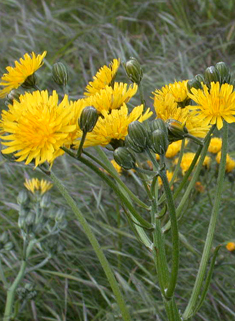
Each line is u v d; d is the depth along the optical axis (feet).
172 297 0.84
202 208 1.60
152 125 0.78
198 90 0.83
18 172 1.85
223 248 1.49
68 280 1.48
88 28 2.60
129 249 1.59
